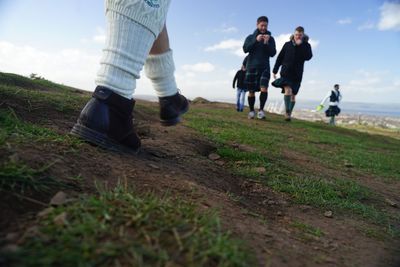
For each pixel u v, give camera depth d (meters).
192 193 1.84
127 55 2.00
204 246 1.20
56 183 1.50
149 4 1.98
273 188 2.64
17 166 1.46
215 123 6.10
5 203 1.28
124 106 2.09
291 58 8.20
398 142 10.10
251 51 7.89
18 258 0.97
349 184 3.22
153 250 1.12
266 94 8.21
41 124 2.50
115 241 1.14
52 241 1.09
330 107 13.17
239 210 1.85
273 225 1.81
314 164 3.97
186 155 2.91
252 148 4.05
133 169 1.95
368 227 2.18
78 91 6.53
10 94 2.99
